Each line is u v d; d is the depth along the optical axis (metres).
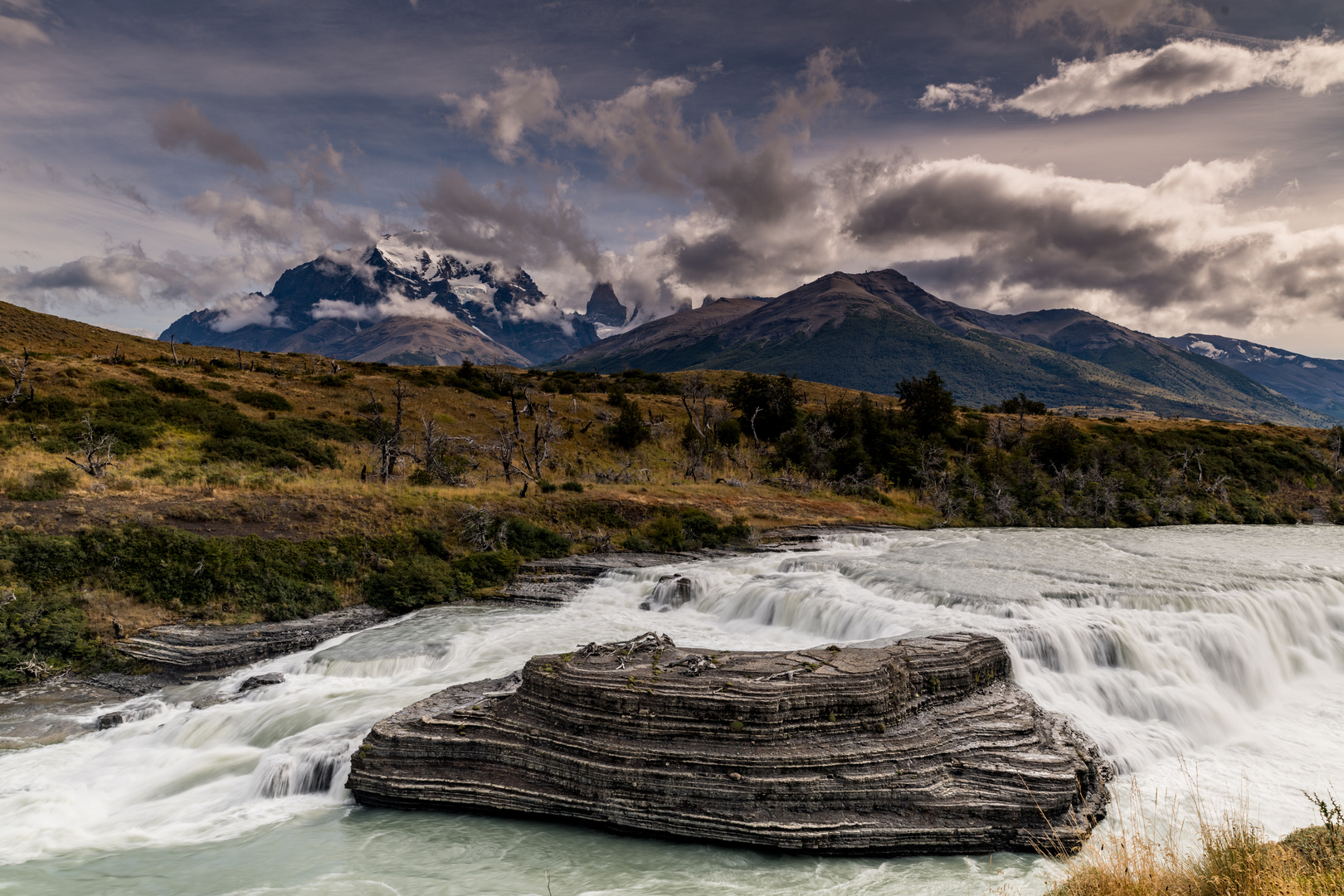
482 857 13.08
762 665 16.22
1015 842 13.02
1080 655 20.44
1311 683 22.05
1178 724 18.31
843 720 14.70
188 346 91.69
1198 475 72.00
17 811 14.59
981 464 67.88
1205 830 9.51
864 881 12.15
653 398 88.25
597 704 14.77
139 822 14.45
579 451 63.25
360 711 18.52
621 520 41.84
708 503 47.88
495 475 51.12
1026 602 24.30
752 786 13.35
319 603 27.75
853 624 24.03
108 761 16.81
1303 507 71.75
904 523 52.53
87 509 28.00
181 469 36.53
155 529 27.38
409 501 36.00
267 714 18.55
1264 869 7.75
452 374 82.88
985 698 17.00
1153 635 21.42
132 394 49.75
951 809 13.17
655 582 31.31
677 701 14.38
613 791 13.83
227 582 26.59
